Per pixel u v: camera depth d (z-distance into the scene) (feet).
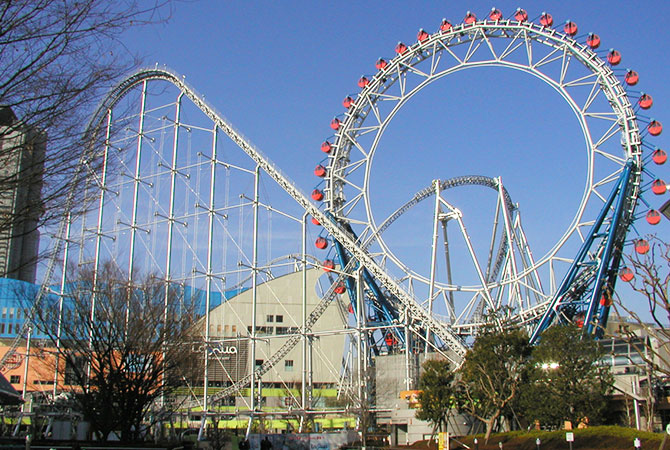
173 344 206.90
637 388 230.48
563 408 199.11
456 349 253.44
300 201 285.84
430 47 304.30
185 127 315.78
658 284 61.36
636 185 257.14
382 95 308.81
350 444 245.86
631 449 171.42
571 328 207.82
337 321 417.69
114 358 196.54
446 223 318.86
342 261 295.28
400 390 271.69
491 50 289.74
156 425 262.88
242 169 296.92
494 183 339.16
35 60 58.18
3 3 55.42
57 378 290.35
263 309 412.16
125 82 304.91
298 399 328.49
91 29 58.65
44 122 59.93
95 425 184.03
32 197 61.57
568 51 278.46
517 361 216.95
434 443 229.25
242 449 212.43
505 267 311.27
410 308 265.54
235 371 389.39
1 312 408.05
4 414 269.85
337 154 308.81
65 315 232.94
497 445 207.10
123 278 225.35
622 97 264.31
